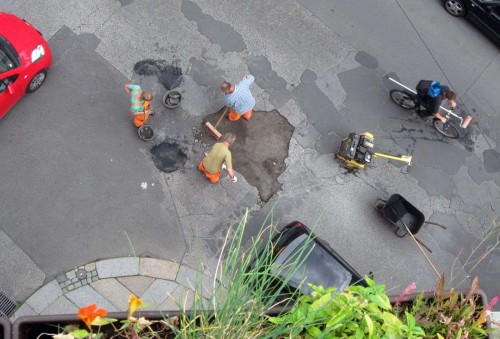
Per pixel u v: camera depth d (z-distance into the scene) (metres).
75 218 9.57
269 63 11.19
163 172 10.09
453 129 11.20
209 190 10.13
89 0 10.84
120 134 10.16
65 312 8.96
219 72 10.92
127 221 9.72
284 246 8.87
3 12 9.93
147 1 11.05
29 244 9.30
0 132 9.75
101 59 10.54
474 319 4.34
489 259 10.59
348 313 3.68
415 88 11.59
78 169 9.84
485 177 11.23
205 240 9.83
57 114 10.05
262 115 10.80
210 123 10.51
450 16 12.12
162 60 10.77
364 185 10.73
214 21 11.22
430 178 11.02
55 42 10.46
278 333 3.76
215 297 4.06
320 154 10.78
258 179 10.37
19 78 9.38
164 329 4.35
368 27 11.84
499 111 11.73
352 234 10.36
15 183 9.56
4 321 3.88
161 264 9.53
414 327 3.74
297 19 11.60
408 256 10.42
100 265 9.37
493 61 12.09
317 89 11.21
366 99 11.34
